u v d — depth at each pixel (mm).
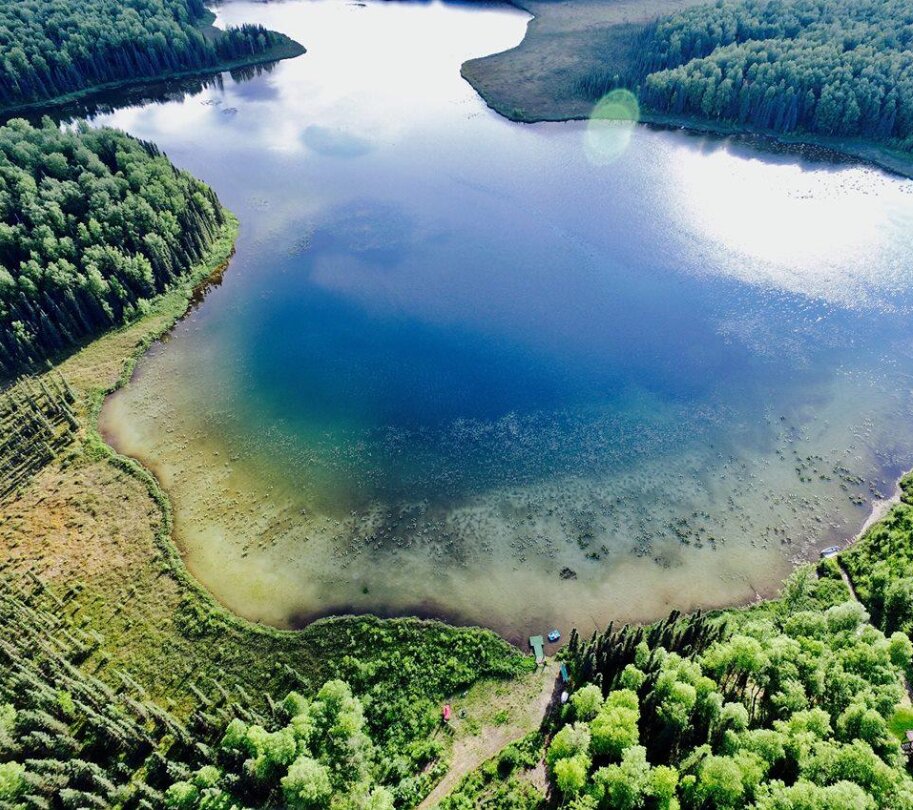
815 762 50188
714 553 74562
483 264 122062
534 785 54750
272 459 85750
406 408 93062
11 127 130625
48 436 86500
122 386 96062
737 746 51906
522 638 67188
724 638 63500
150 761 55375
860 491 80688
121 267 107062
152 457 85750
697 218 132500
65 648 63906
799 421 89500
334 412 92562
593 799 48719
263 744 52750
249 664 64312
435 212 138125
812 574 70875
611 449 86125
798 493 80562
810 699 56438
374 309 112000
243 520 78250
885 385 94625
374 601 70188
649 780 49438
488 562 73688
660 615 69125
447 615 68938
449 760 56906
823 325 105125
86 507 78562
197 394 95562
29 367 97000
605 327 106312
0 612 63938
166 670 63750
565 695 61250
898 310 107625
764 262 119188
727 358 99688
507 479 82688
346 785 52969
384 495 81188
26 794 49781
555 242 127312
